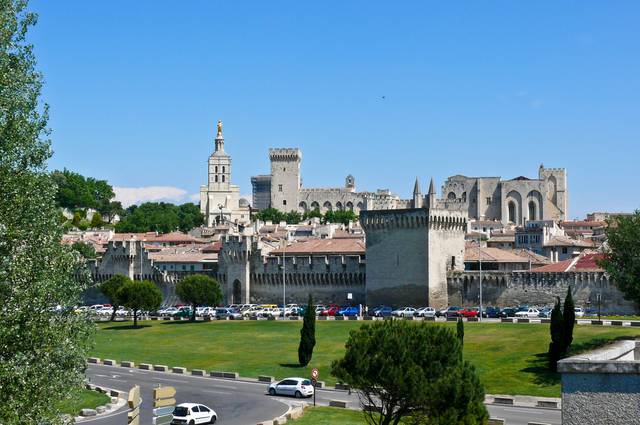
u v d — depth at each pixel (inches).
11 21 2164.1
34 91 2209.6
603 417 1168.2
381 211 7770.7
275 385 4328.3
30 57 2213.3
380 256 7780.5
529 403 4077.3
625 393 1162.6
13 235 2070.6
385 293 7736.2
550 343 4707.2
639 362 1163.3
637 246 5344.5
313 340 5305.1
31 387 2032.5
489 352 5147.6
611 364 1170.0
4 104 2114.9
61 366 2187.5
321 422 3442.4
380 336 2920.8
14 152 2128.4
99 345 6328.7
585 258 7632.9
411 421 2896.2
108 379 4872.0
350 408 3836.1
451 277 7682.1
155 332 6894.7
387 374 2792.8
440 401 2628.0
